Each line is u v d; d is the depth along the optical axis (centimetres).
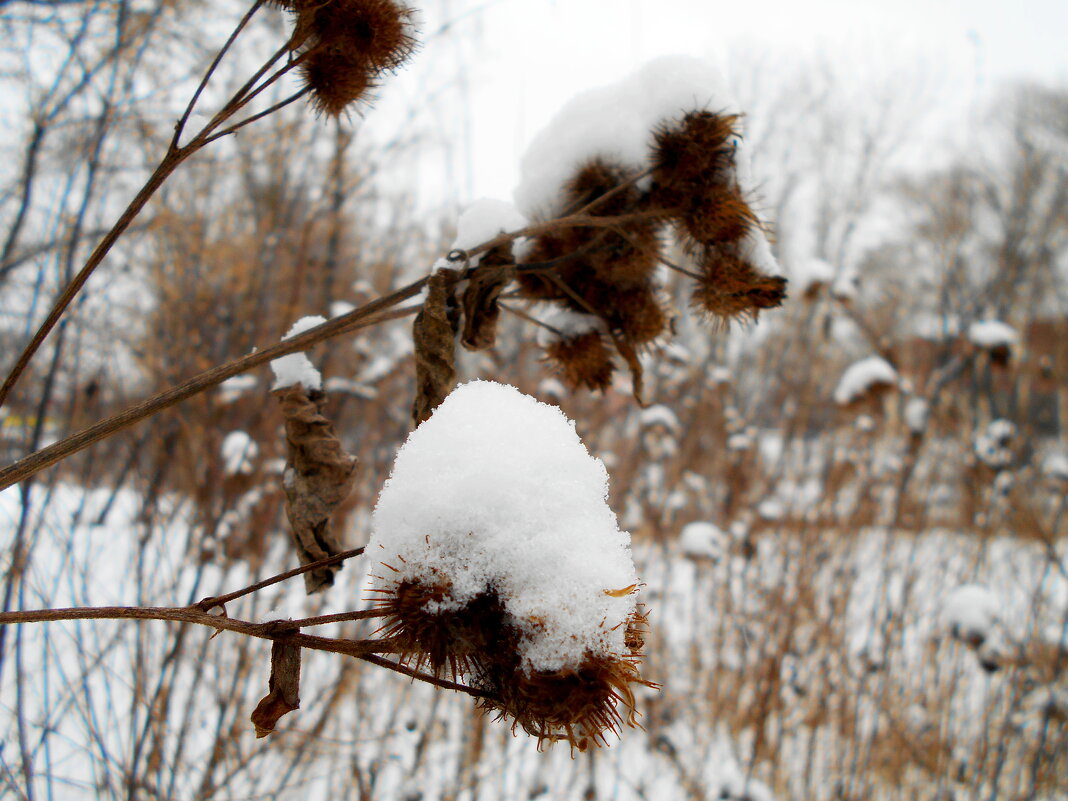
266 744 301
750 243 172
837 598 445
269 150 411
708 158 166
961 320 577
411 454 107
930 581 477
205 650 298
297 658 102
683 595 560
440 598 95
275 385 156
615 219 158
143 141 364
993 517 446
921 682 435
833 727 445
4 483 108
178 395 120
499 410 111
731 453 564
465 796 379
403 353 460
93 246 365
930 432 463
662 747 424
